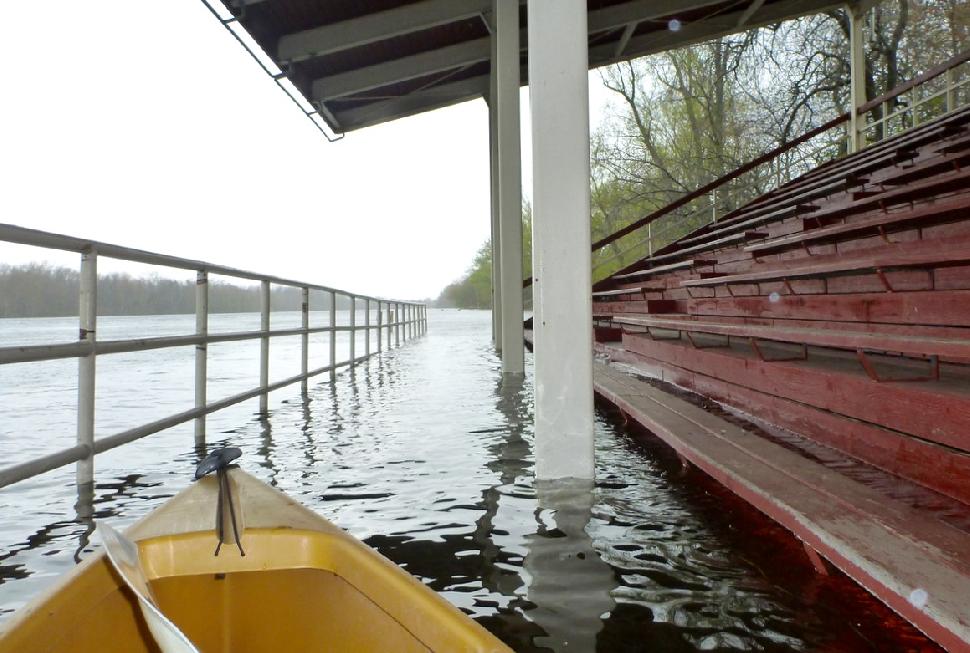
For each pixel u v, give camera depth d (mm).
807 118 25109
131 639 1424
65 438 5215
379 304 14016
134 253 3926
